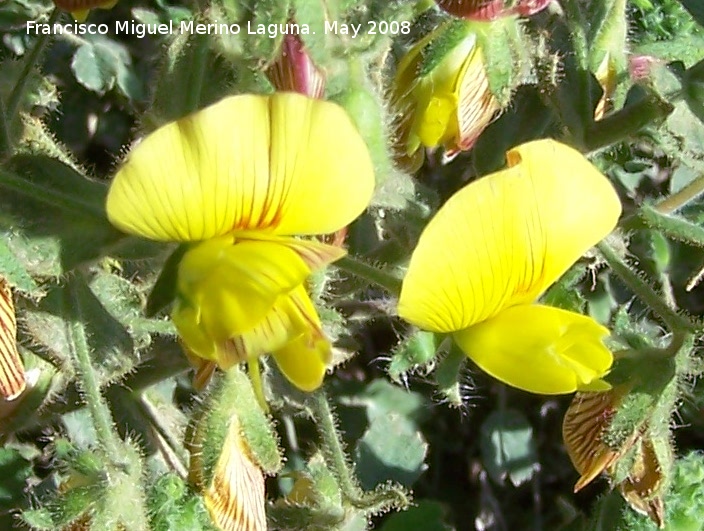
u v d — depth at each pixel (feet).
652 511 0.26
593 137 0.27
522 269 0.20
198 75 0.24
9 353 0.20
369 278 0.22
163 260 0.21
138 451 0.24
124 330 0.25
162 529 0.23
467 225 0.19
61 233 0.21
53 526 0.22
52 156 0.22
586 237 0.20
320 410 0.28
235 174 0.18
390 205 0.25
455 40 0.24
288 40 0.20
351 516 0.27
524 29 0.26
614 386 0.25
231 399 0.22
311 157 0.18
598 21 0.28
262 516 0.23
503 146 0.29
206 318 0.18
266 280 0.18
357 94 0.20
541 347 0.20
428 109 0.25
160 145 0.17
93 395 0.24
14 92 0.26
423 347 0.22
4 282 0.20
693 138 0.29
